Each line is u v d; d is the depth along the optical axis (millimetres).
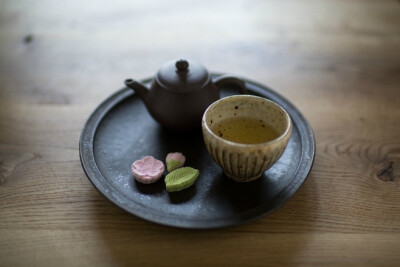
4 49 575
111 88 508
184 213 330
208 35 620
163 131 424
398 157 403
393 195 364
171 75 386
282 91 502
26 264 308
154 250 318
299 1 708
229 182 362
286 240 325
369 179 379
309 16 663
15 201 356
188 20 656
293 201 356
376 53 570
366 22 640
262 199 343
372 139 425
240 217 320
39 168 389
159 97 387
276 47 591
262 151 312
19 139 424
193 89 379
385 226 337
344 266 309
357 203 356
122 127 425
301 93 497
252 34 621
